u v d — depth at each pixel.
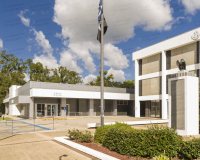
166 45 29.97
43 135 12.45
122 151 6.89
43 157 7.09
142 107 43.56
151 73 33.31
